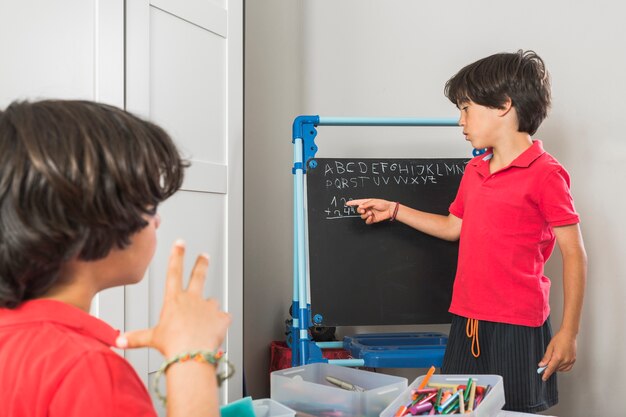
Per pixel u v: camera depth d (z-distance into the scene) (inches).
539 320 65.2
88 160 21.0
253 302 94.3
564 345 63.3
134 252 24.0
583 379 93.0
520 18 95.2
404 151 99.6
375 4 99.9
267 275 97.7
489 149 70.4
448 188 87.4
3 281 21.7
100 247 22.0
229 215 75.5
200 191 71.1
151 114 65.4
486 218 66.7
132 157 22.0
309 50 102.0
